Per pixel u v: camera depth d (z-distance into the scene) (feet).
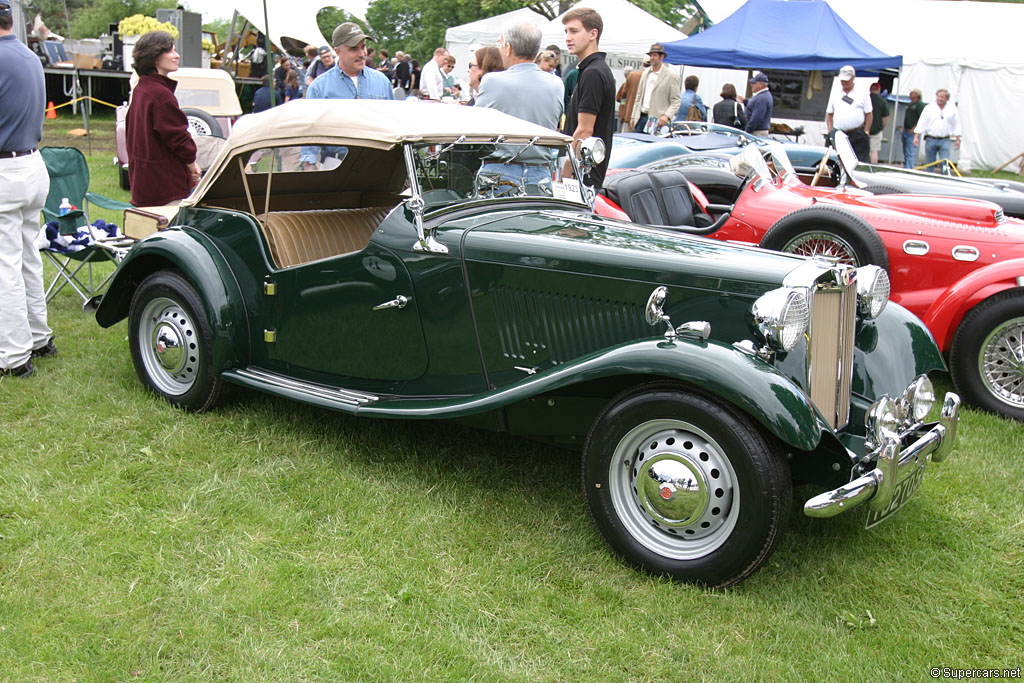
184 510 11.05
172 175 20.31
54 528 10.41
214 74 40.60
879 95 50.16
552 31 55.72
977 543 11.23
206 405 13.99
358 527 10.92
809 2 49.80
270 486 11.86
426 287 11.75
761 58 47.93
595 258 10.78
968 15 63.05
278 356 13.50
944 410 10.57
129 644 8.43
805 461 10.14
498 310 11.43
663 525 9.93
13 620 8.70
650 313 9.87
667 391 9.65
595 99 18.06
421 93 48.24
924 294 17.88
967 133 62.03
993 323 15.70
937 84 61.67
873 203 19.06
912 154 55.98
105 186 35.06
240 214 13.47
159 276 14.14
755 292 10.01
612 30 55.06
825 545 11.01
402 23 126.11
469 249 11.45
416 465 12.69
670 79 43.19
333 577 9.82
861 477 9.25
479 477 12.50
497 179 13.07
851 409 11.44
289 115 13.07
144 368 14.69
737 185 23.00
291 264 13.80
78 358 16.48
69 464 12.14
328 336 12.82
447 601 9.40
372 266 12.10
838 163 24.61
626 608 9.45
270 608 9.16
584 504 11.84
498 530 11.05
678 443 9.75
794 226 18.03
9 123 14.19
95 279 21.91
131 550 10.03
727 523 9.54
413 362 12.17
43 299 16.12
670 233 12.26
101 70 57.31
